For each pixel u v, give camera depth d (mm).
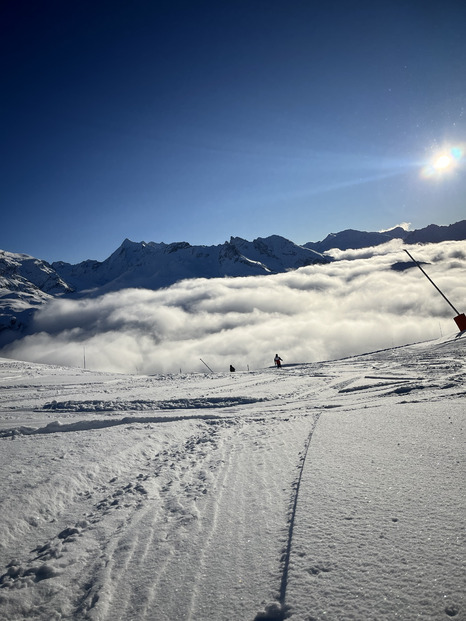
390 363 17781
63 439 6352
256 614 2094
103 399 12133
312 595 2139
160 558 2844
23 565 2904
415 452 4203
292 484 3871
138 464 5297
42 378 19891
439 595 1972
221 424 7754
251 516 3314
